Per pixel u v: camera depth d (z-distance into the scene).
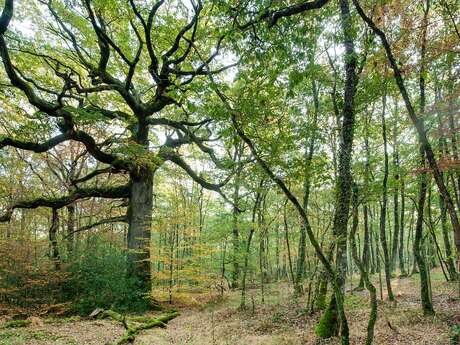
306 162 8.82
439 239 25.77
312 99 12.63
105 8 15.48
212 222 20.09
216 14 6.52
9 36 14.84
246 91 6.38
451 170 9.70
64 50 17.52
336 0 6.79
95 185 23.58
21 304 16.66
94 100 19.02
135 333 11.25
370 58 9.05
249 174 9.30
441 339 7.88
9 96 17.80
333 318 8.84
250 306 15.86
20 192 22.70
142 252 18.05
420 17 8.90
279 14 5.78
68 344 9.90
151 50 14.73
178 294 18.22
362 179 11.73
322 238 10.83
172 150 19.08
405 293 16.02
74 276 17.30
